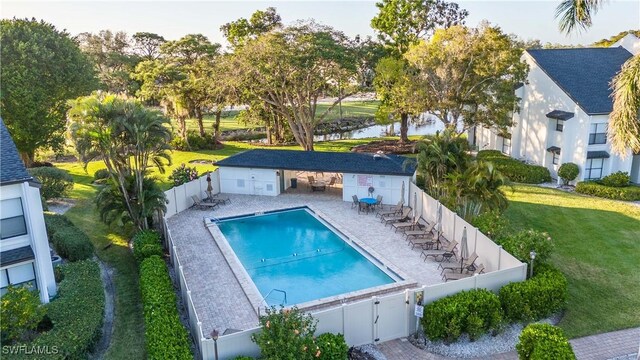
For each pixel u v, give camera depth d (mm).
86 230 26938
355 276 21359
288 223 28938
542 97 40125
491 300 16031
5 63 39438
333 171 31781
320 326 14922
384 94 51656
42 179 30203
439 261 21984
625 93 17062
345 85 51875
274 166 33219
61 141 43594
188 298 16422
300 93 51094
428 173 27875
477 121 42125
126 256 23344
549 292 16891
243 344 13836
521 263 17922
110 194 24859
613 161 36656
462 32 40406
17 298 14578
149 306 15984
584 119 35531
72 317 15914
